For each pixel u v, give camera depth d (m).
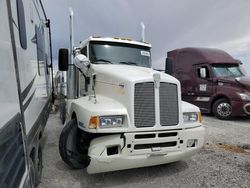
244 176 4.26
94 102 4.03
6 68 1.87
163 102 3.95
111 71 4.39
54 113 9.55
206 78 10.62
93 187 3.86
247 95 9.28
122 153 3.70
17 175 1.85
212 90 10.35
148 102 3.84
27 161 2.31
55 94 8.84
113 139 3.67
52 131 7.49
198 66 11.02
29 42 3.26
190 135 4.13
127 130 3.69
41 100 4.43
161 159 3.95
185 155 4.16
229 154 5.42
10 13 2.17
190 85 11.29
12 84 2.02
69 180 4.08
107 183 3.99
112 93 4.21
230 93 9.65
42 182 3.98
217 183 4.00
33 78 3.37
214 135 7.18
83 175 4.28
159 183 4.00
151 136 3.84
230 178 4.18
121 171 4.43
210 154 5.40
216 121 9.57
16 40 2.34
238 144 6.27
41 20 5.37
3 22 1.93
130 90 3.77
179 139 4.04
